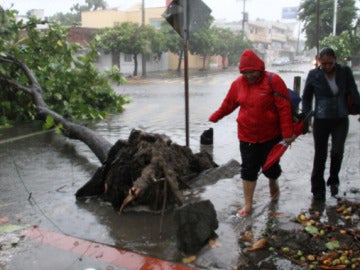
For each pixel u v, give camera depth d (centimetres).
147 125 1069
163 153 517
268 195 537
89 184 531
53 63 1054
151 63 4534
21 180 614
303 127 465
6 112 1067
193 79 3338
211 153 769
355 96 496
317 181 515
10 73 1046
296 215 471
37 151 788
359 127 1005
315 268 358
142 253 388
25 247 399
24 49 1034
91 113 991
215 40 4756
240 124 469
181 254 386
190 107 1456
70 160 726
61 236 423
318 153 510
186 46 646
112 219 470
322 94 497
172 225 451
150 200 484
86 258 378
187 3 642
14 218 473
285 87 448
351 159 700
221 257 380
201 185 575
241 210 481
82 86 1079
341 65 497
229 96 478
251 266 364
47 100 1044
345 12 3509
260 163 476
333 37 2595
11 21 1039
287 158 711
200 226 394
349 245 395
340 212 477
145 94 2009
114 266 364
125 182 495
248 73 441
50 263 370
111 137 905
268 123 455
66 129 771
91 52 1036
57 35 1098
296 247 393
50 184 596
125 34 3559
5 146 830
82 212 492
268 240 408
